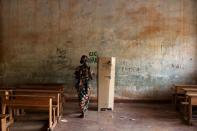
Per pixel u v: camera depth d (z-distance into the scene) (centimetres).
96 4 1062
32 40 1078
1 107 773
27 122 809
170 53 1064
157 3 1055
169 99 1068
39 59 1081
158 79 1070
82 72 862
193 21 1055
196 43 1058
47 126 769
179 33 1059
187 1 1052
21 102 734
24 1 1072
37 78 1084
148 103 1069
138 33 1062
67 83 1080
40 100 727
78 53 1074
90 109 963
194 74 1062
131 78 1074
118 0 1059
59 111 845
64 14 1069
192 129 743
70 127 755
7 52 1084
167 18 1058
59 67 1080
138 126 766
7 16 1078
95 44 1070
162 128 749
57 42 1076
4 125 673
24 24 1077
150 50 1065
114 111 936
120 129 738
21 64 1084
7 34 1081
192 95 778
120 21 1061
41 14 1072
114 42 1066
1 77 1090
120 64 1072
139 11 1059
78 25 1069
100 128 746
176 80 1067
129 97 1077
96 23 1065
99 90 938
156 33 1061
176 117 862
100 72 934
